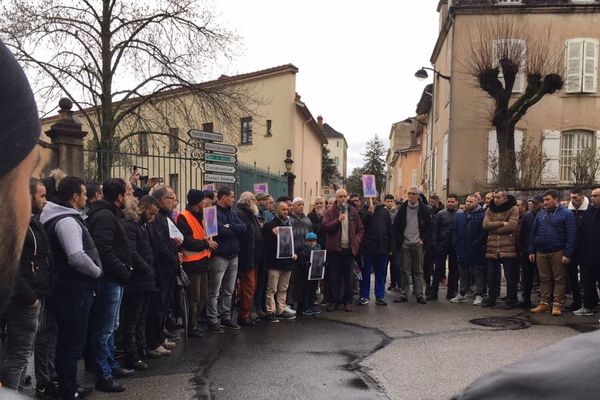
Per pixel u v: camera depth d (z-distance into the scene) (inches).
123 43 570.3
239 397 174.2
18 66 27.6
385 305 348.5
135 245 196.9
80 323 162.2
